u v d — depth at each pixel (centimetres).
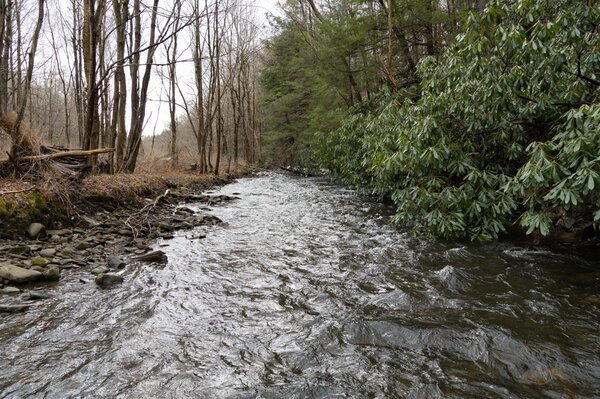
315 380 293
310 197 1446
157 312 416
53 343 345
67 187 809
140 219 909
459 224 627
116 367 309
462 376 295
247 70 3322
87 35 1038
